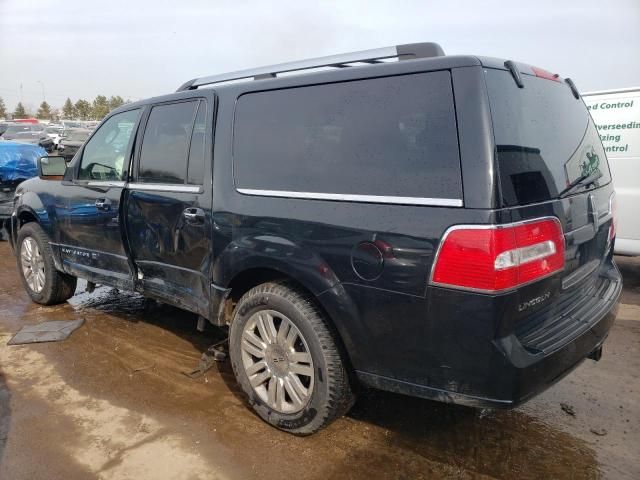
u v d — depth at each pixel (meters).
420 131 2.41
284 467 2.71
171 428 3.05
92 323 4.70
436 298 2.30
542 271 2.35
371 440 2.95
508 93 2.44
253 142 3.12
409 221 2.37
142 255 3.89
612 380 3.69
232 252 3.10
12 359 3.96
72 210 4.49
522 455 2.82
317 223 2.70
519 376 2.23
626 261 7.25
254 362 3.12
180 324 4.68
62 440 2.94
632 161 5.92
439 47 2.69
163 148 3.71
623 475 2.67
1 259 7.34
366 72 2.66
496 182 2.19
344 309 2.60
